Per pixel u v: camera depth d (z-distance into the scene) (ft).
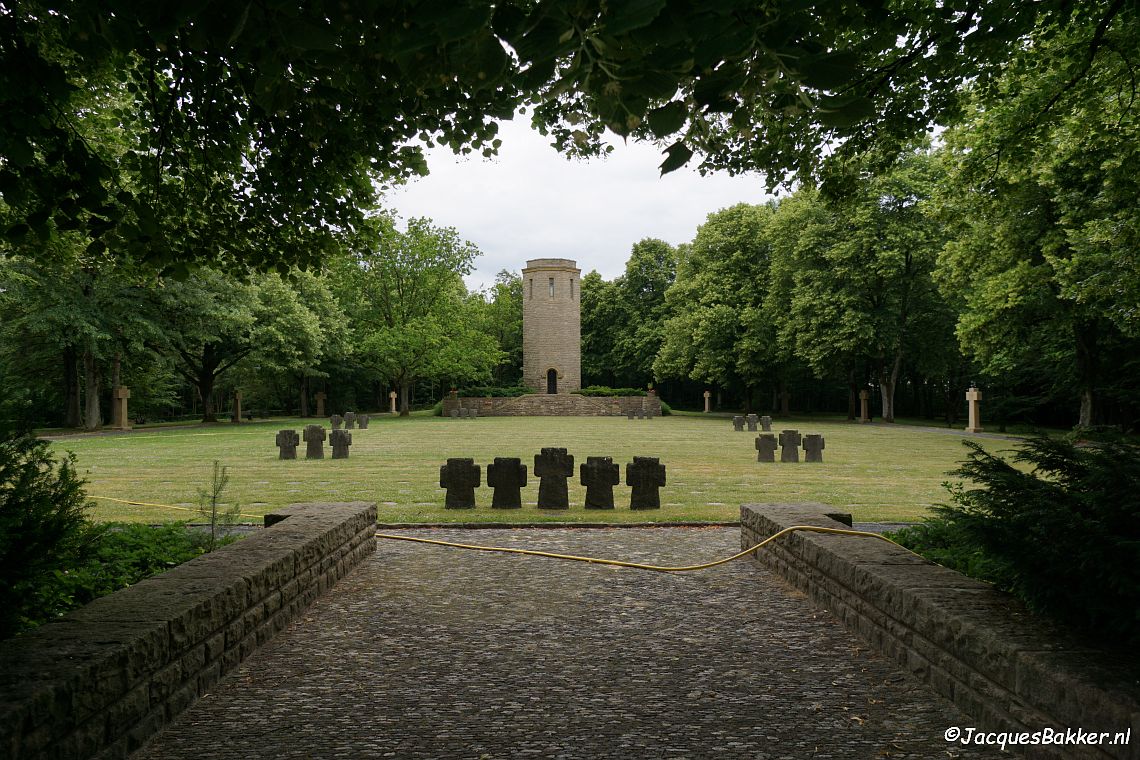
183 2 8.21
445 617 18.21
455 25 6.96
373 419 159.84
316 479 48.37
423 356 170.40
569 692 13.29
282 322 141.79
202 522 31.76
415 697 13.03
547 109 21.31
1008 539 11.87
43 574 11.54
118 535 21.15
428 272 175.52
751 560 25.11
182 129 21.13
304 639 16.39
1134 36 30.07
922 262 127.65
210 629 13.32
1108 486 10.89
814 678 13.89
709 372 170.30
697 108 8.62
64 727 8.96
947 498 39.93
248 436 96.53
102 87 22.97
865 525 30.96
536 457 36.47
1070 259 72.02
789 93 8.82
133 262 22.09
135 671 10.71
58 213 16.94
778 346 154.51
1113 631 10.87
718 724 11.85
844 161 30.35
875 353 136.77
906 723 11.76
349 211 24.29
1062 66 35.81
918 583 14.61
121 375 129.29
